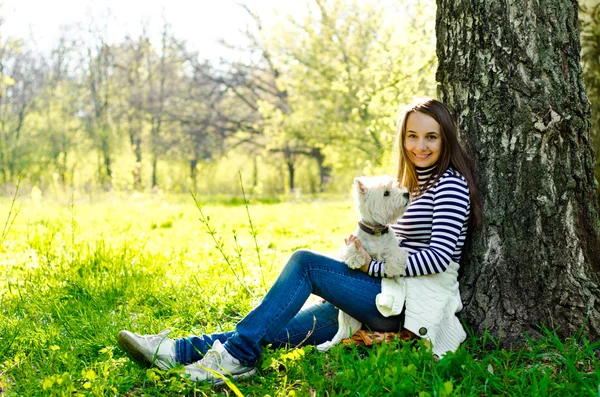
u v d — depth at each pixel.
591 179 3.75
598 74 6.69
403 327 3.56
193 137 43.38
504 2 3.66
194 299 4.99
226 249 8.31
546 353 3.35
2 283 5.80
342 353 3.38
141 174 42.38
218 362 3.33
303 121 26.19
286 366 3.36
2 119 40.44
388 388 3.04
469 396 2.89
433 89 12.55
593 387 2.96
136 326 4.34
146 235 9.96
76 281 5.46
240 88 44.62
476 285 3.73
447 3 3.89
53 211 16.03
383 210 3.51
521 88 3.64
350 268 3.51
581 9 6.75
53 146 39.75
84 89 42.91
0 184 36.06
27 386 3.26
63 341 3.94
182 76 46.03
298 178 48.53
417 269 3.42
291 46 25.66
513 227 3.66
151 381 3.37
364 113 22.50
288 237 10.20
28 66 43.56
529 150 3.63
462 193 3.50
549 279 3.61
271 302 3.42
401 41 13.42
